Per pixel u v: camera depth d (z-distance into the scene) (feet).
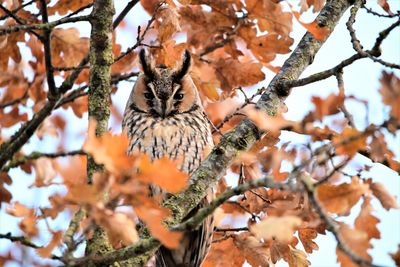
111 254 23.53
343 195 23.36
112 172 20.20
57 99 32.81
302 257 30.66
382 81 20.97
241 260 33.22
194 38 39.32
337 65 29.43
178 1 34.09
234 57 39.27
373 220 23.54
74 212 23.18
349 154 21.26
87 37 39.06
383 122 21.13
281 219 20.65
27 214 24.59
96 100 31.04
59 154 31.63
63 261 22.06
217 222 34.96
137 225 30.60
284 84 31.55
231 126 40.47
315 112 22.57
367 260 19.19
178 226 22.81
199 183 29.73
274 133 31.96
